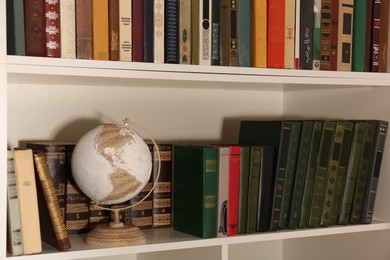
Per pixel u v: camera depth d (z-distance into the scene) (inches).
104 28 57.6
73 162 59.3
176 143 77.0
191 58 61.4
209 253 65.5
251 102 82.1
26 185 54.7
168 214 68.4
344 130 71.1
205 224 63.3
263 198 67.0
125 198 59.7
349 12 69.4
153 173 67.1
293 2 66.1
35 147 63.4
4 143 52.7
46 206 56.8
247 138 72.7
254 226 66.6
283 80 65.6
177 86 73.5
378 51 71.3
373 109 74.6
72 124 71.2
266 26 64.9
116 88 73.4
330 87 76.5
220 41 62.6
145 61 59.4
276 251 85.3
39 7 54.9
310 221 69.9
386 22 71.7
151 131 75.5
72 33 56.2
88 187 58.9
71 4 56.1
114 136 59.0
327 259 80.6
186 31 61.1
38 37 54.9
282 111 84.8
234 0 63.1
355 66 70.0
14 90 68.4
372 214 73.0
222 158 64.2
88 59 56.8
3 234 52.9
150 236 64.0
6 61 53.0
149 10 59.4
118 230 60.5
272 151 67.4
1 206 52.7
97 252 57.9
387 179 74.5
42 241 60.6
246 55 63.9
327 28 68.1
